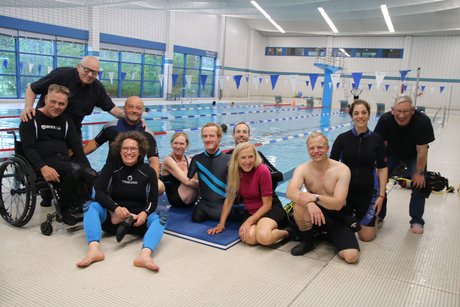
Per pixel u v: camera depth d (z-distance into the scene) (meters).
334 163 3.00
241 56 26.06
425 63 22.70
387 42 23.45
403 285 2.52
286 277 2.57
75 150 3.48
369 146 3.17
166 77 20.80
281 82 27.19
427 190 3.46
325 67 22.12
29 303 2.14
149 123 11.62
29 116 3.26
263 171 3.12
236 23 25.02
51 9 14.96
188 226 3.38
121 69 18.52
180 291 2.33
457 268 2.80
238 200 3.54
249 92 27.50
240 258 2.83
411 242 3.26
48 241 2.98
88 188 3.38
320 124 13.68
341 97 24.88
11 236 3.04
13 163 3.15
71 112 3.66
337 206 2.87
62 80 3.59
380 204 3.22
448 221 3.81
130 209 3.05
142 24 18.97
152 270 2.57
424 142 3.38
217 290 2.36
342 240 2.87
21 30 14.20
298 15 19.33
